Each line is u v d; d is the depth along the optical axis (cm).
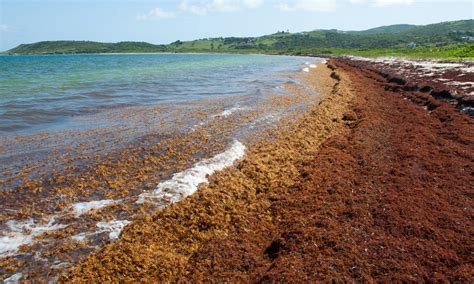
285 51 18850
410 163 1725
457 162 1733
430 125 2406
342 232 1143
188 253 1118
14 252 1066
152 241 1142
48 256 1057
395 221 1212
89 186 1479
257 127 2364
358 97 3284
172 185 1467
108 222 1228
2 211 1276
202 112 2758
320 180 1548
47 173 1576
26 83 4550
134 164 1703
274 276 954
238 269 1041
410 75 4506
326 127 2348
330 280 930
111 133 2159
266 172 1628
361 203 1343
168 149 1897
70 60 12200
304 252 1057
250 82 4734
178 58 13638
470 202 1370
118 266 1016
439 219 1243
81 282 959
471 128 2231
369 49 15188
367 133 2170
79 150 1858
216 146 1975
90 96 3484
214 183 1499
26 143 1958
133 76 5659
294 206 1357
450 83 3559
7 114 2588
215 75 5872
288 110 2858
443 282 941
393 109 2869
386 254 1041
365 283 928
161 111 2792
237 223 1268
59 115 2627
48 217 1254
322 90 3884
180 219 1248
